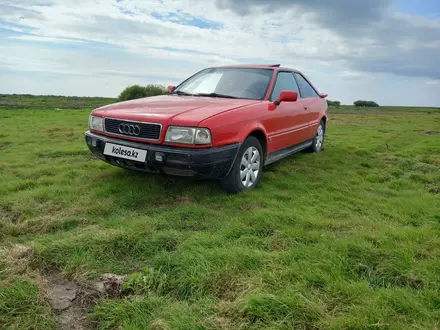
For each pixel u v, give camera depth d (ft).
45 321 5.98
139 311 6.25
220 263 7.63
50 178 14.78
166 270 7.57
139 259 8.32
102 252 8.30
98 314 6.23
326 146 25.18
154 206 11.82
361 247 8.39
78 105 94.48
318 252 8.18
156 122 11.63
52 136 28.27
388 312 6.17
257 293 6.54
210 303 6.43
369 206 12.38
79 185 13.88
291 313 6.04
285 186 14.49
